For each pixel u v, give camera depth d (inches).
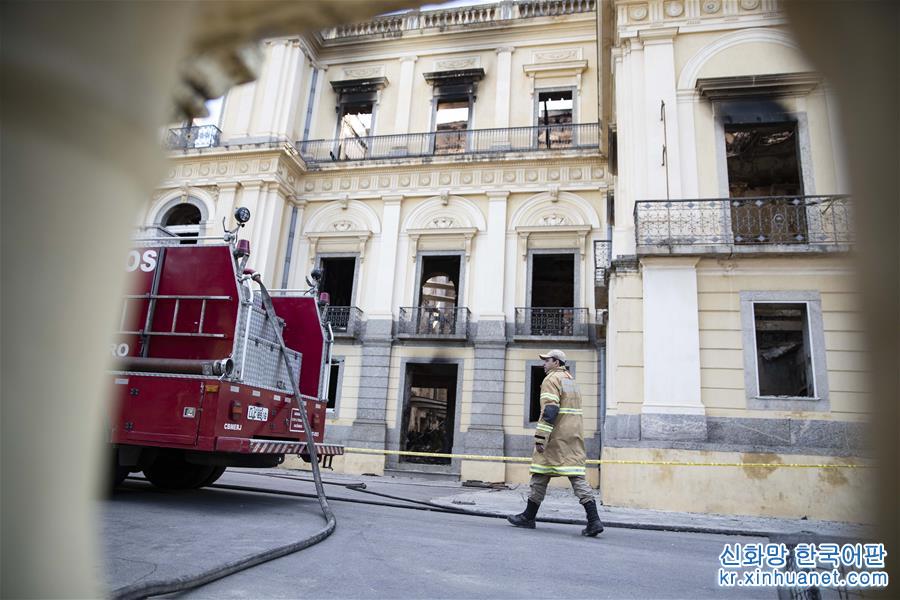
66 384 42.5
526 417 655.8
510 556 185.8
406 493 427.8
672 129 461.7
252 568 150.9
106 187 42.9
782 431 385.4
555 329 678.5
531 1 804.6
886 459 43.3
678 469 384.2
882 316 43.8
